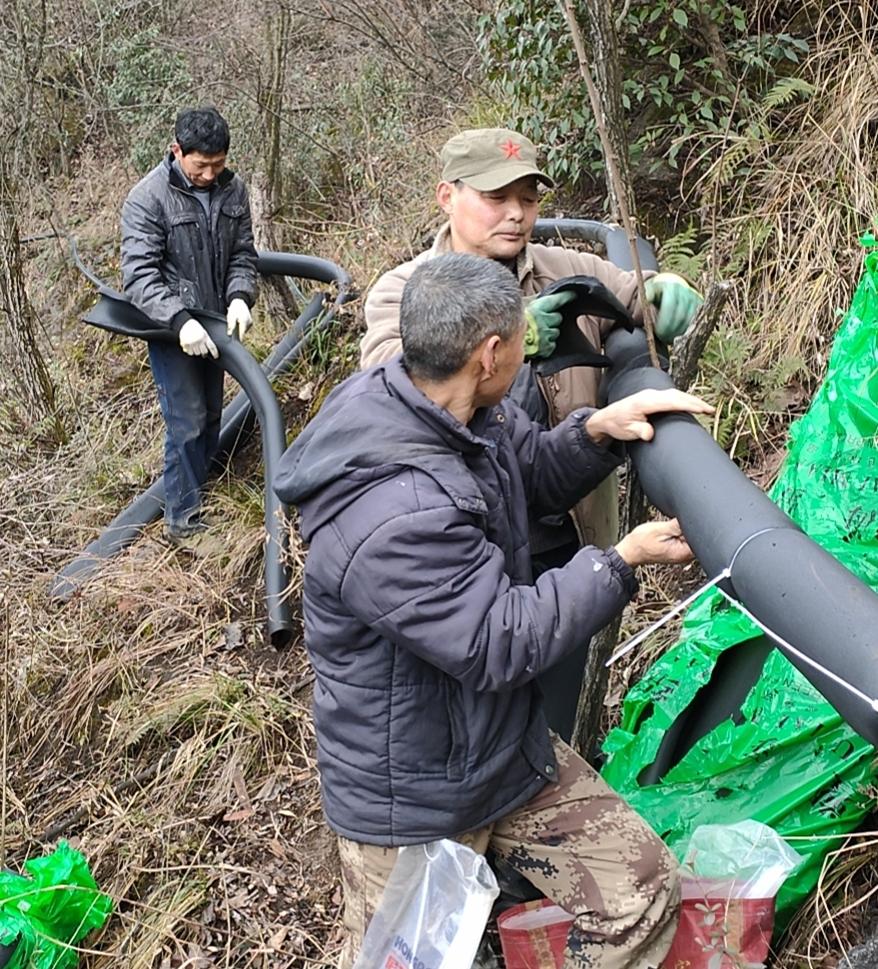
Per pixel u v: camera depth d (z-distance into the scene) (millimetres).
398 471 1525
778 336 3367
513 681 1538
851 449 2373
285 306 5078
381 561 1501
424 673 1625
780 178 3672
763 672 2275
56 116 7426
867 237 2637
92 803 3178
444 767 1669
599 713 2213
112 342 5938
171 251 4000
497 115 4973
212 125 3826
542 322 1775
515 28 4219
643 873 1739
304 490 1571
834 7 3906
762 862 1906
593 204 4340
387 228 5168
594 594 1545
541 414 2127
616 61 2850
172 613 3838
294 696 3334
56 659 3824
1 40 6117
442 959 1703
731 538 1391
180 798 3059
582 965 1796
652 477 1620
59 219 6934
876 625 1195
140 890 2854
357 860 1786
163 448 5016
